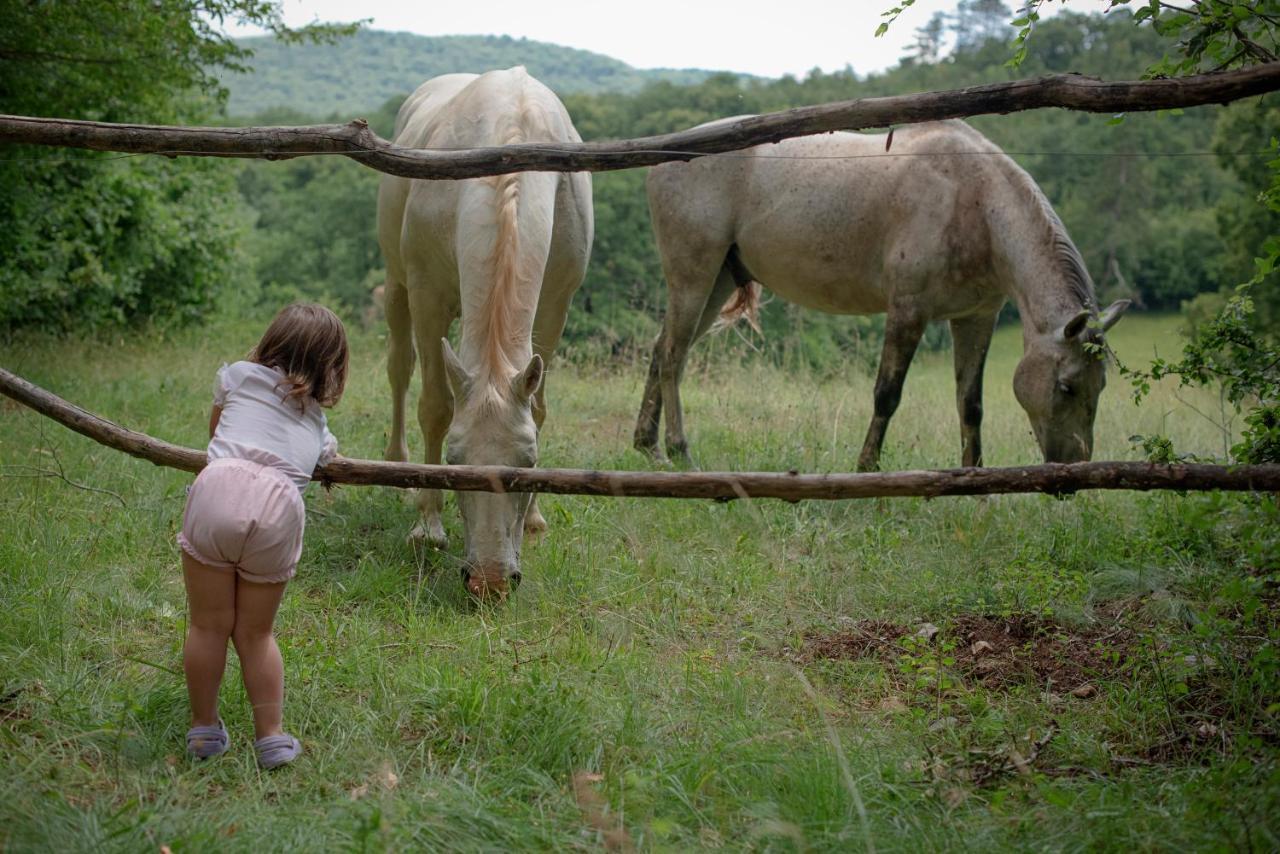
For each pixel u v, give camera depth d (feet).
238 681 11.57
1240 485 9.36
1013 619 15.30
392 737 11.16
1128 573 16.61
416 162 11.09
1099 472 9.52
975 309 21.62
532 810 9.62
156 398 26.18
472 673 12.26
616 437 26.00
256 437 10.48
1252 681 11.71
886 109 10.13
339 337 10.96
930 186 20.83
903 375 21.52
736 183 23.03
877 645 14.69
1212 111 132.98
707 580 16.60
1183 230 135.85
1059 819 9.57
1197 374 13.37
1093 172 136.98
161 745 10.63
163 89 33.86
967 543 18.30
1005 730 11.76
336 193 131.34
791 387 31.94
